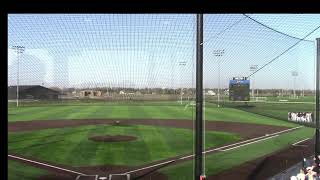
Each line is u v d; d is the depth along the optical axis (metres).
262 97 51.69
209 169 13.33
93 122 29.67
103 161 14.68
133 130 24.58
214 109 44.59
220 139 20.95
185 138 21.09
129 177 12.27
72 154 16.00
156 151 16.94
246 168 13.55
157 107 45.72
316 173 10.75
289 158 15.33
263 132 24.42
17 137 21.16
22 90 43.12
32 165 13.81
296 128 26.56
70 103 45.88
